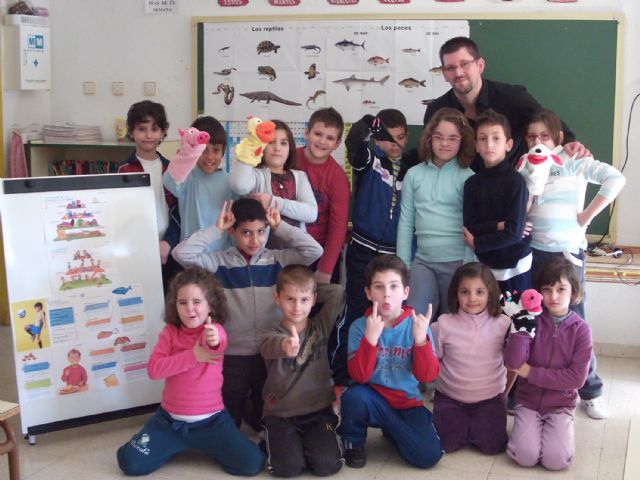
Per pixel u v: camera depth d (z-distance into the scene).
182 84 4.62
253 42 4.46
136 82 4.68
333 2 4.36
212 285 2.96
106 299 3.21
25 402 3.07
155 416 2.94
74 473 2.88
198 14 4.55
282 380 2.98
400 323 2.99
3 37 4.51
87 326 3.17
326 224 3.65
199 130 3.35
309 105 4.45
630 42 4.07
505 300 3.29
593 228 4.22
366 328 2.89
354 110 4.39
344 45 4.35
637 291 4.11
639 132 4.11
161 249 3.47
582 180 3.42
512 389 3.42
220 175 3.47
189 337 2.94
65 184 3.17
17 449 2.62
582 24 4.09
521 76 4.18
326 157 3.63
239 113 4.54
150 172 3.54
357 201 3.68
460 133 3.32
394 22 4.27
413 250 3.56
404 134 3.67
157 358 2.88
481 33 4.18
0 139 4.50
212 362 2.87
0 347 4.25
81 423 3.16
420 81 4.29
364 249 3.66
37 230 3.11
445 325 3.11
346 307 3.70
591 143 4.17
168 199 3.57
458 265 3.39
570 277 3.00
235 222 3.12
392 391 2.95
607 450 3.08
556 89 4.16
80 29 4.72
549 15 4.11
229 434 2.88
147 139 3.54
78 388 3.15
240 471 2.88
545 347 3.00
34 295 3.09
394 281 2.95
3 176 4.54
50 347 3.11
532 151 3.25
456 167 3.37
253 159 3.21
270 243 3.38
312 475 2.88
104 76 4.72
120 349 3.23
